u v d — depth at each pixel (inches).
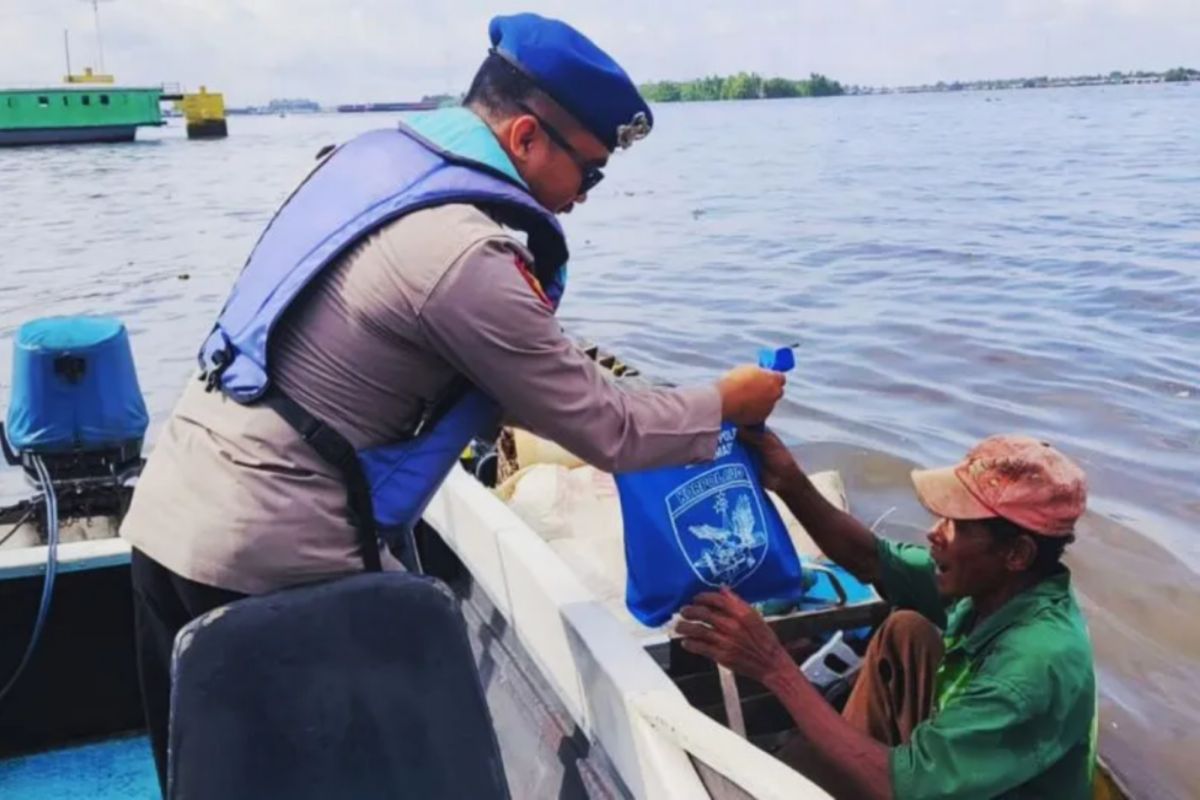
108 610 128.4
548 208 83.9
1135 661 197.9
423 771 75.0
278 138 2618.1
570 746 102.0
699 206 907.4
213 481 77.1
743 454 103.5
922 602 111.2
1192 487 266.4
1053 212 810.8
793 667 93.7
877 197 953.5
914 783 85.9
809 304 493.7
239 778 72.1
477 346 73.9
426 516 137.2
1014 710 84.7
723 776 79.7
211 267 675.4
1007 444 92.2
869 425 316.2
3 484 279.1
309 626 74.8
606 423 78.3
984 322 441.7
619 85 79.4
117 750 129.8
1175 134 1889.8
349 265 75.0
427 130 79.4
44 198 1117.7
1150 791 166.2
